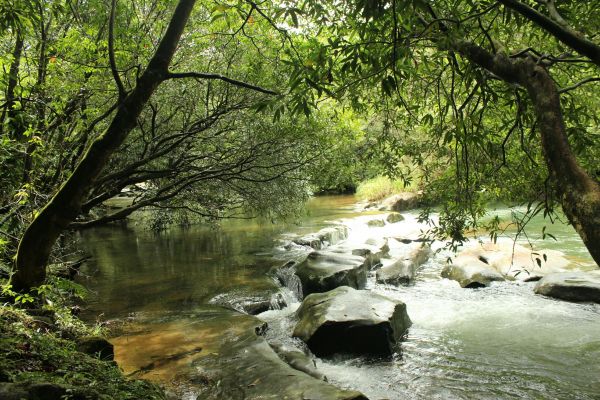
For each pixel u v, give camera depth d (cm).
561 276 935
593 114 408
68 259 1118
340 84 332
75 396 303
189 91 780
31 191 539
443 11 315
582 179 183
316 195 3256
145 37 698
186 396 503
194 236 1667
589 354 658
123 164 830
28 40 670
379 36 285
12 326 420
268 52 763
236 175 840
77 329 561
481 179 404
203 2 683
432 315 839
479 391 571
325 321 684
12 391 276
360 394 463
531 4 318
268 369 550
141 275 1101
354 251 1207
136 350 633
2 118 566
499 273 1035
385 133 463
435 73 425
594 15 328
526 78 232
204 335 691
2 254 580
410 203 2298
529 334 736
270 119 766
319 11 302
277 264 1177
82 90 666
